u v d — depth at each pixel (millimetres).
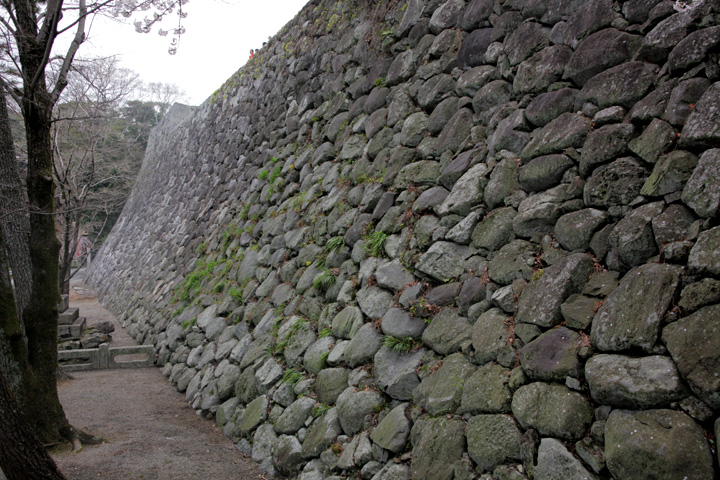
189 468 4309
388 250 4383
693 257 2197
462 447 2740
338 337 4445
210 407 5887
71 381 7555
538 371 2545
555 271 2850
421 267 3826
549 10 3949
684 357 2004
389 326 3836
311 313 5113
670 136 2643
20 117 10398
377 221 4809
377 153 5445
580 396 2342
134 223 19453
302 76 8602
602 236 2779
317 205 6242
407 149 4887
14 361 4242
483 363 2969
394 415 3328
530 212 3250
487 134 4043
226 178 10914
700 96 2607
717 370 1893
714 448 1850
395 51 5926
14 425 2971
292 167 7594
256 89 11023
